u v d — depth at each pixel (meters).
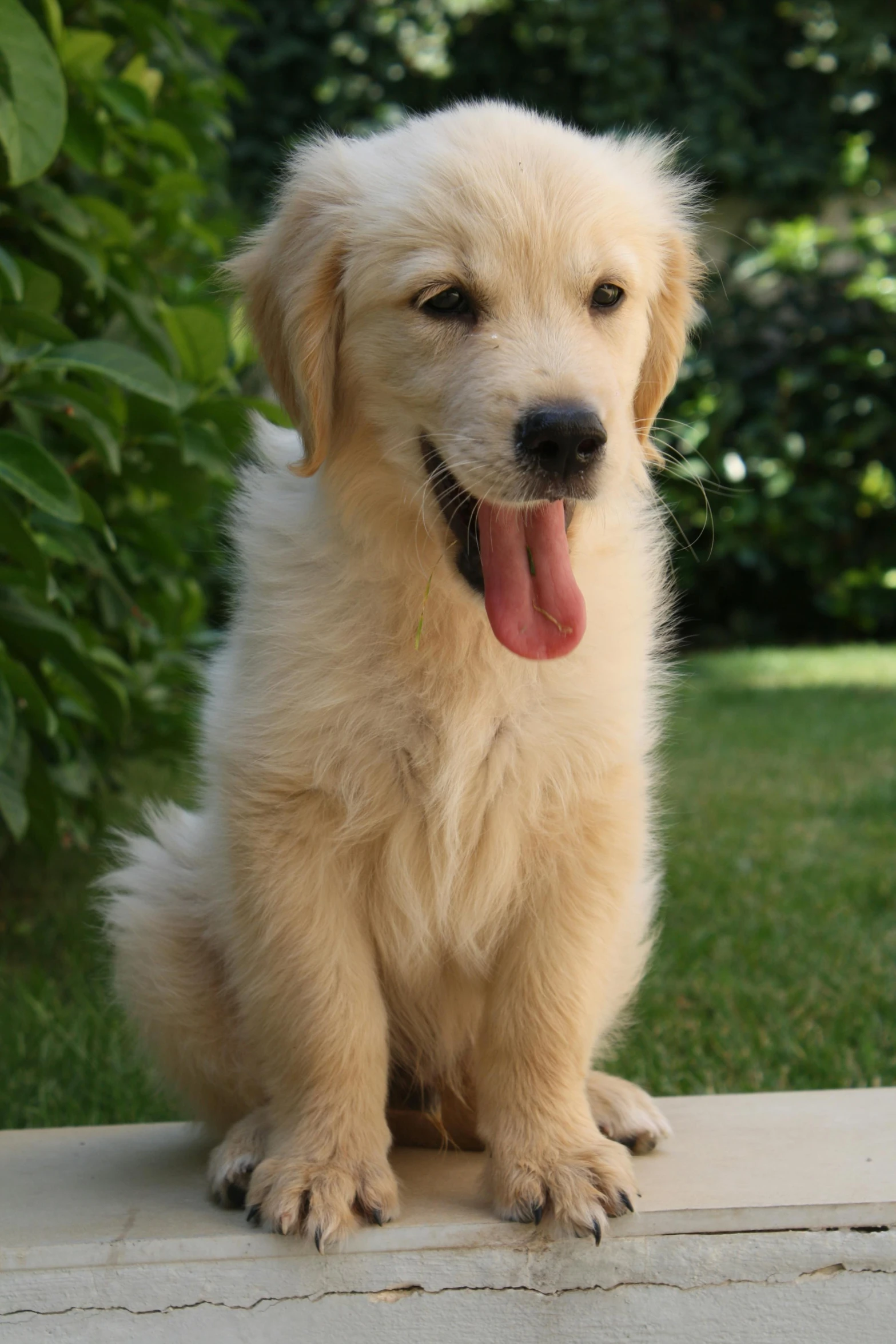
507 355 0.87
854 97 3.56
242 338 1.49
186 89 1.38
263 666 0.91
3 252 1.01
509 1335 0.84
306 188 0.95
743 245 3.65
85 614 1.36
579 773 0.91
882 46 3.52
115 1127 0.99
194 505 1.25
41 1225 0.86
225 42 1.46
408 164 0.92
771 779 2.20
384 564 0.91
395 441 0.91
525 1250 0.84
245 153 3.59
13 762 1.11
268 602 0.92
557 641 0.88
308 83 3.66
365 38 3.60
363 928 0.92
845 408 3.51
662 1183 0.87
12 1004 1.28
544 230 0.89
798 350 3.53
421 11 3.61
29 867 1.63
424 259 0.89
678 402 3.50
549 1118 0.88
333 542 0.91
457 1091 0.97
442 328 0.89
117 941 0.96
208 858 0.94
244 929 0.89
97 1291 0.84
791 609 3.86
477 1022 0.96
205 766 0.95
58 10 1.13
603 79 3.54
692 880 1.62
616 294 0.91
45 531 1.12
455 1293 0.84
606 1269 0.84
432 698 0.90
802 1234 0.85
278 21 3.56
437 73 3.69
